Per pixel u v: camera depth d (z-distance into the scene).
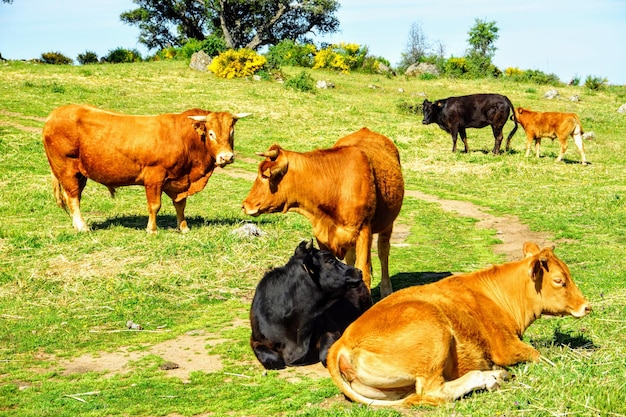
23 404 6.64
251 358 7.74
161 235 13.06
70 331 8.91
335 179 8.20
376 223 8.88
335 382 5.88
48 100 28.64
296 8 63.88
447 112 25.52
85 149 12.91
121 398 6.67
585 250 12.10
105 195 17.30
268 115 29.77
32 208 15.59
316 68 48.84
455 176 21.47
